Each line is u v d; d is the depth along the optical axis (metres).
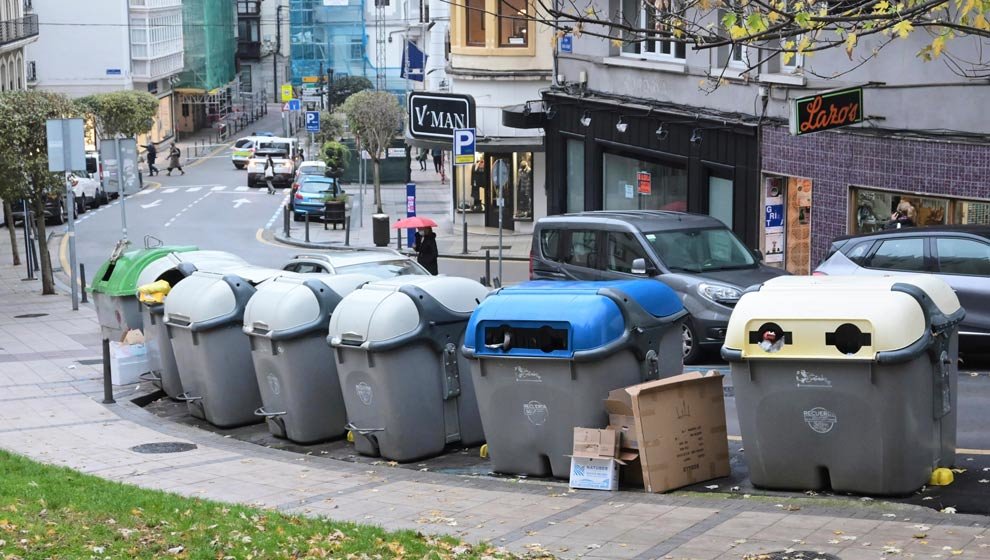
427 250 26.53
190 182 62.22
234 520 9.30
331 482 11.51
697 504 9.79
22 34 59.69
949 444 10.37
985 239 15.55
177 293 15.23
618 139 29.25
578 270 18.12
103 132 63.31
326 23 90.25
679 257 17.38
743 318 9.86
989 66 18.08
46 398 16.55
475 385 11.55
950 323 9.96
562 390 11.02
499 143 37.69
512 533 9.14
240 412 14.94
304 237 39.72
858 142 21.25
